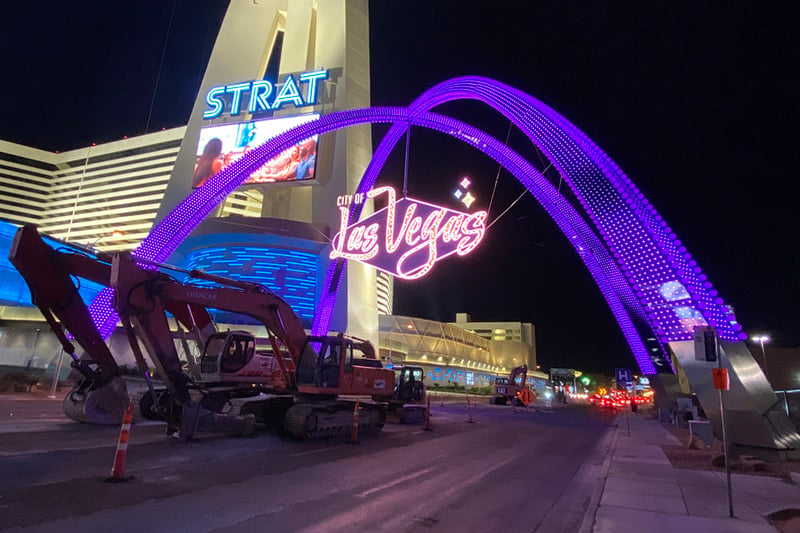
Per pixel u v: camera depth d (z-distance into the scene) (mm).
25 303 46875
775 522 7996
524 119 30969
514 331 147875
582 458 15484
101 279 14047
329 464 11352
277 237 60281
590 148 22922
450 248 36094
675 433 24547
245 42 78375
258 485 8781
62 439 12195
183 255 65625
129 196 103562
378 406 18484
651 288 17125
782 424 15234
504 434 21469
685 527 7422
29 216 110125
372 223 40188
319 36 76688
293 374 17078
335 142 68375
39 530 5742
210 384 16016
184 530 6109
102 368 15125
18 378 28188
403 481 10078
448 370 90250
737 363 15375
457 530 7000
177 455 11180
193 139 73062
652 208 17734
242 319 52094
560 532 7285
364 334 62938
